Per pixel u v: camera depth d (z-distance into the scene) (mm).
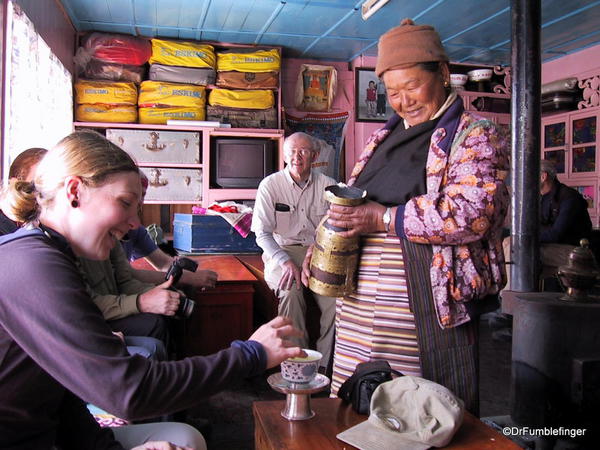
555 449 1940
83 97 5320
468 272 1411
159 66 5531
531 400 1981
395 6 4801
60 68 4586
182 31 5578
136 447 1240
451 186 1394
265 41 5855
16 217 1076
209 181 5680
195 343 3016
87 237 1008
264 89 5852
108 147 1015
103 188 982
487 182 1357
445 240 1371
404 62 1436
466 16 5059
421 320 1428
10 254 922
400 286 1475
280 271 3225
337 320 1665
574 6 4820
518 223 2371
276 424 1262
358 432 1197
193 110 5605
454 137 1456
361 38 5734
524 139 2342
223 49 5941
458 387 1430
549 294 2100
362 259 1570
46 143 3990
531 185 2346
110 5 4828
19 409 982
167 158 5551
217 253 4797
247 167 5730
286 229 3381
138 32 5605
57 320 875
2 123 2932
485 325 4953
